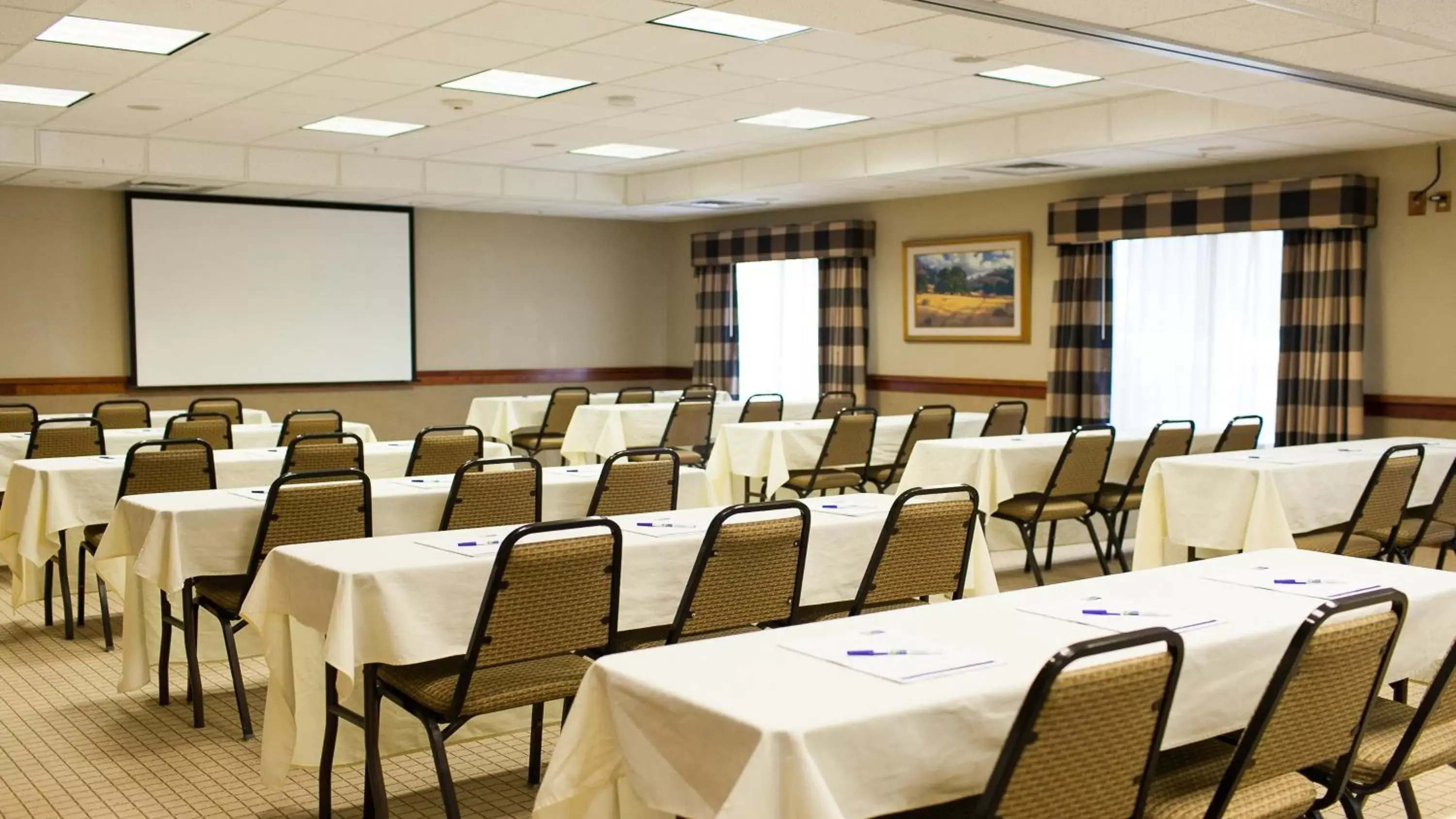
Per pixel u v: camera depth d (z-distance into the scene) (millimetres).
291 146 10320
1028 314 10719
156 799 3680
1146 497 5801
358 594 3127
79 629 5797
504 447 7293
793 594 3471
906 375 11922
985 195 11078
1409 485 5250
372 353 12758
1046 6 4801
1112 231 9844
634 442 9391
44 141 9461
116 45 6641
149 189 11180
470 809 3602
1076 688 1968
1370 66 5785
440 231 13203
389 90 7863
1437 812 3568
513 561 2957
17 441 6910
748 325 13578
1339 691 2410
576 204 12477
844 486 7879
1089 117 8438
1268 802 2469
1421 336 8297
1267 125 7488
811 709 2076
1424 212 8227
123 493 5121
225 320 11906
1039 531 7551
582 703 2393
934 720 2127
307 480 4270
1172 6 4742
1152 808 2432
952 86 7781
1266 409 9297
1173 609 2846
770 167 10906
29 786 3777
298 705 3576
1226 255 9469
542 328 13969
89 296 11344
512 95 8047
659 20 6109
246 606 3451
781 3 4875
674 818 2318
